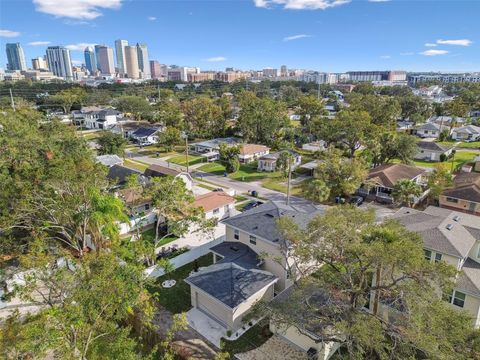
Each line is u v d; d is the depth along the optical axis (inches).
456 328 548.7
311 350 743.1
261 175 2165.4
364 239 639.8
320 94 6811.0
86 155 1400.1
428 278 605.6
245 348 769.6
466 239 857.5
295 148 2866.6
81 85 6309.1
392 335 597.9
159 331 816.3
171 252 1192.8
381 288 636.1
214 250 1045.2
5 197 966.4
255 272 906.1
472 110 4416.8
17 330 526.0
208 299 864.9
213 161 2512.3
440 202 1546.5
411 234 681.0
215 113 3368.6
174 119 3289.9
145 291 716.0
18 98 4133.9
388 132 2138.3
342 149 2362.2
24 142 1171.3
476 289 757.3
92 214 954.7
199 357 738.8
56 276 610.2
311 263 909.8
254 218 1071.0
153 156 2684.5
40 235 1005.2
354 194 1759.4
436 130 3198.8
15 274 887.7
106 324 595.8
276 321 692.7
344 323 597.0
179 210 1143.6
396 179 1712.6
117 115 4065.0
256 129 2945.4
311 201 1696.6
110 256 668.7
